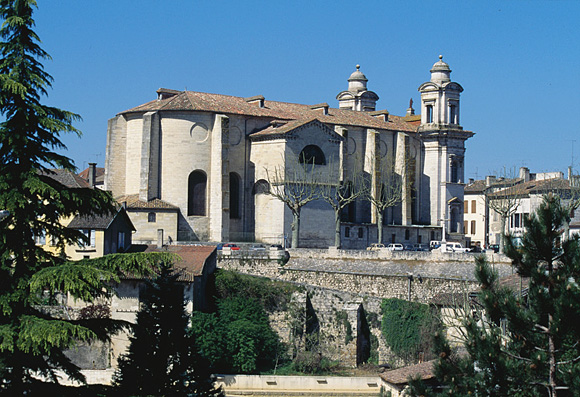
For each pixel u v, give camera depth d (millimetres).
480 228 165000
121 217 95062
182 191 121375
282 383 78438
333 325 90500
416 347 84250
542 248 36438
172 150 121750
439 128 147875
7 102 36438
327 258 100062
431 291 89250
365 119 143000
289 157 122062
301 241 122875
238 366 82188
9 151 36594
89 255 89062
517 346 36125
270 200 123750
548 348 35312
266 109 132375
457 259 90688
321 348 89062
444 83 149625
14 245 35781
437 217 147625
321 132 125938
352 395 75688
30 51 37188
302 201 121625
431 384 55906
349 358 87812
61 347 35281
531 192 132750
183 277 83688
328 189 125625
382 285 92375
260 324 88688
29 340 33594
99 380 75250
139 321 57906
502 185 156875
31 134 37000
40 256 36688
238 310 89688
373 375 83000
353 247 131000
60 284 34000
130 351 52719
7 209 35000
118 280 35500
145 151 120312
